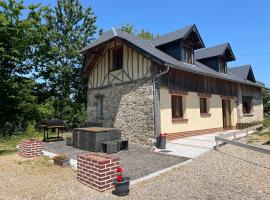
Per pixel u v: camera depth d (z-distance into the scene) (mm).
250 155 7590
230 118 16344
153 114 10062
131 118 11094
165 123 10609
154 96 10148
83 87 19625
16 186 5051
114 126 12023
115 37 11000
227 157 7359
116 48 12438
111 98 12453
